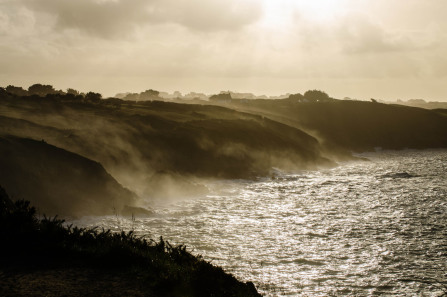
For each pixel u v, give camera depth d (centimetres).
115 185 5069
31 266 1389
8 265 1387
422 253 3291
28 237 1608
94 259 1486
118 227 4038
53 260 1455
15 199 4312
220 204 5247
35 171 4700
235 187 6438
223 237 3744
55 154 5044
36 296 1162
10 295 1159
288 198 5684
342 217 4588
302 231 3988
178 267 1462
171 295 1235
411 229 4056
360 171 8388
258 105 17600
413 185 6725
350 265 3006
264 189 6350
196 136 8012
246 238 3719
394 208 5047
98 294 1200
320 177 7569
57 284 1252
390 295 2489
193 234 3841
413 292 2533
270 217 4581
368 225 4225
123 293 1217
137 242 1744
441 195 5856
